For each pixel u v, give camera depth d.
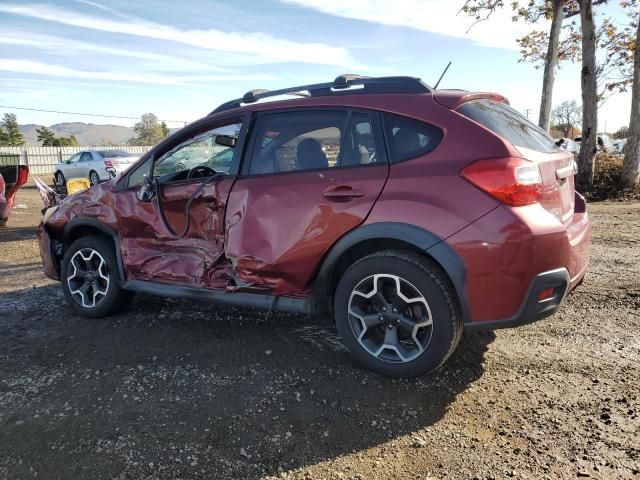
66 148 39.25
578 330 3.85
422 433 2.66
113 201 4.36
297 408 2.93
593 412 2.76
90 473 2.43
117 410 2.97
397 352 3.14
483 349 3.58
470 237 2.84
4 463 2.52
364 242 3.23
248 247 3.51
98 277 4.53
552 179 3.05
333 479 2.34
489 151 2.87
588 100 12.59
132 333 4.17
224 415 2.88
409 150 3.09
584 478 2.26
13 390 3.26
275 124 3.61
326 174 3.30
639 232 7.40
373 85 3.39
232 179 3.68
